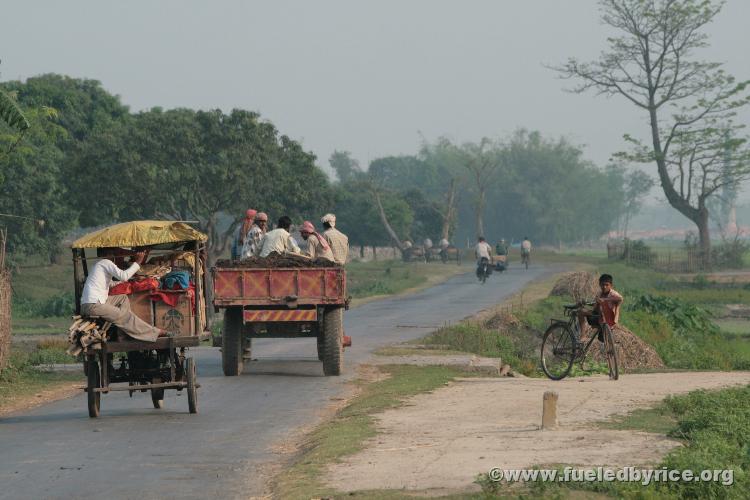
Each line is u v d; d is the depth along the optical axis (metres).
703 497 26.75
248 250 62.53
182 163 160.38
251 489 29.45
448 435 36.25
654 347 88.88
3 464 33.97
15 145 89.12
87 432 40.44
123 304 43.44
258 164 162.25
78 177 160.00
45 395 54.69
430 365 63.78
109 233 43.66
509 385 52.66
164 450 35.91
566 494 26.11
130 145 159.00
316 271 57.53
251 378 58.19
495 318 90.69
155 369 44.81
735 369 83.50
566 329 57.31
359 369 61.94
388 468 30.33
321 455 32.88
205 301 46.59
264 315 57.94
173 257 45.84
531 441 34.44
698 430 35.03
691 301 162.75
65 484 30.41
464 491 26.69
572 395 47.19
